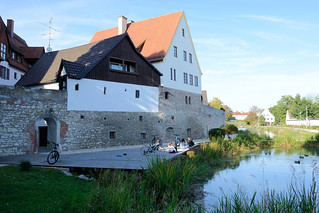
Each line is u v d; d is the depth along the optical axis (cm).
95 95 1839
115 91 1980
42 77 2091
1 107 1394
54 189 786
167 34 2728
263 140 2828
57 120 1623
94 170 1085
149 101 2284
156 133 2333
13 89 1445
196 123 3047
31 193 717
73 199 706
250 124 8925
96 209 657
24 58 3112
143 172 1019
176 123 2636
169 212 709
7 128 1412
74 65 1783
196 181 1238
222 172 1459
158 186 908
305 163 1731
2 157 1341
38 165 1109
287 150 2423
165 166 962
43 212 606
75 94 1723
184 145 2116
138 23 3161
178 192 895
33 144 1513
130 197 750
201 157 1711
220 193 1062
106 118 1900
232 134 3750
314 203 716
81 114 1747
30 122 1506
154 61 2541
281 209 702
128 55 2100
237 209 764
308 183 1205
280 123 9056
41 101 1558
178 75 2752
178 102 2705
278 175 1377
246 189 1120
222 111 4238
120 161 1261
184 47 2923
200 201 960
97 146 1822
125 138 2027
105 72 1917
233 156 2048
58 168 1073
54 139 1647
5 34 2530
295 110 7500
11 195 679
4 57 2520
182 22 2912
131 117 2095
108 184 901
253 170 1511
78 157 1412
